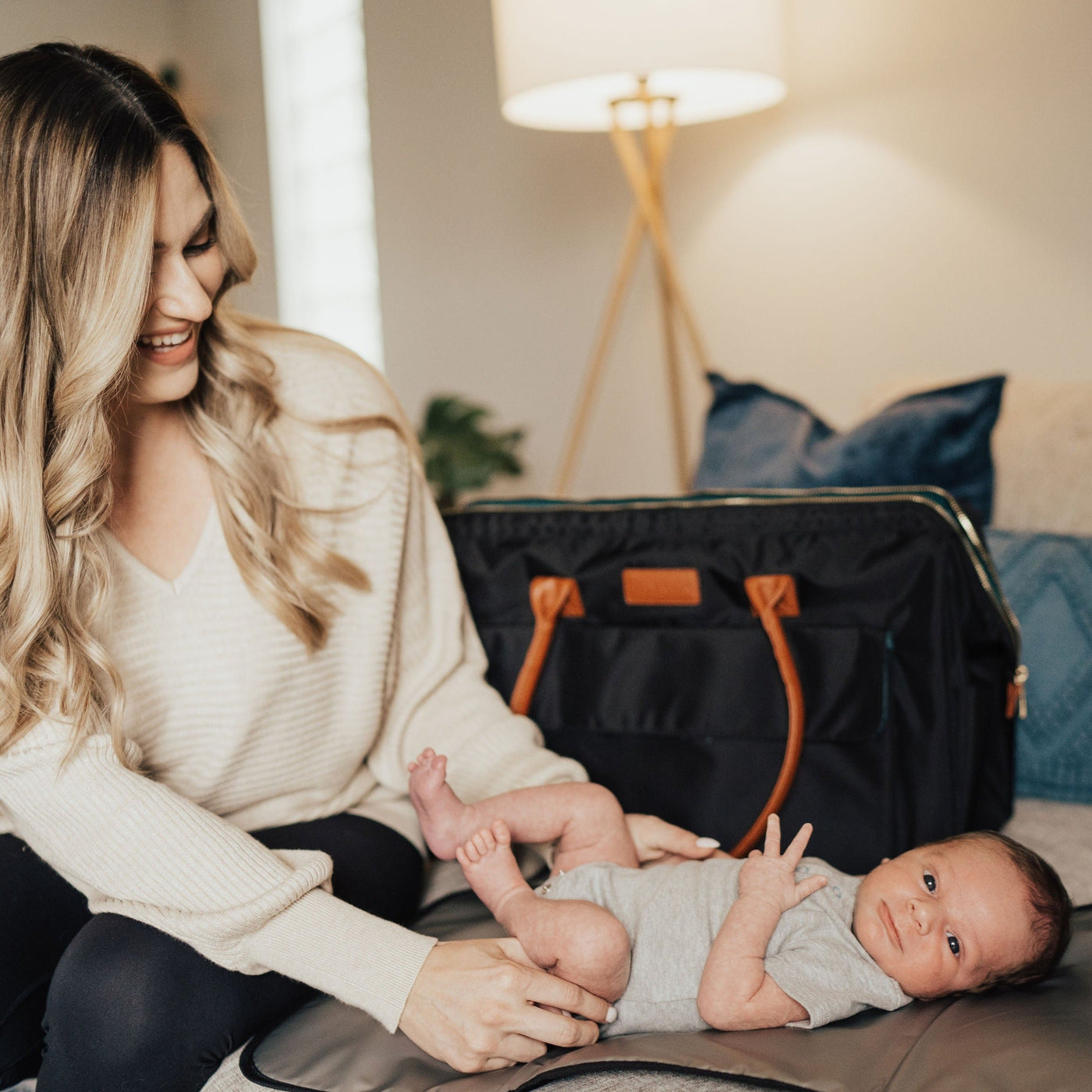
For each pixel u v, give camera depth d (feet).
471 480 10.00
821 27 7.98
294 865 3.14
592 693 4.20
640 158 9.32
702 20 6.44
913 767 3.87
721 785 4.01
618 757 4.18
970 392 5.50
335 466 3.86
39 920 3.45
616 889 3.41
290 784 3.77
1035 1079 2.35
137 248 2.90
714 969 2.99
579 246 10.07
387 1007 2.83
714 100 7.73
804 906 3.27
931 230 7.57
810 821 3.89
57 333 2.94
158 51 14.99
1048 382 5.73
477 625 4.47
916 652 3.84
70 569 3.12
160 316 3.12
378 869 3.60
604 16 6.49
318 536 3.81
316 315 14.20
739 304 8.82
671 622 4.16
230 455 3.55
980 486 5.47
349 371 4.09
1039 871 3.20
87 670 3.11
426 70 11.37
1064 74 6.82
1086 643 4.38
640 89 7.39
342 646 3.82
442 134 11.29
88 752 3.11
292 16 13.66
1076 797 4.34
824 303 8.27
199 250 3.29
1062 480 5.33
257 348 3.78
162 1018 2.85
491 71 10.71
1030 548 4.63
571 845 3.67
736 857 3.87
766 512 4.09
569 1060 2.67
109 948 2.93
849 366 8.20
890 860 3.43
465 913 3.65
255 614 3.56
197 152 3.15
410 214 11.82
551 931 3.03
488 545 4.48
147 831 3.04
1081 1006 2.72
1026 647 4.49
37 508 3.00
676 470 9.51
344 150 13.34
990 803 3.99
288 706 3.65
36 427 2.98
